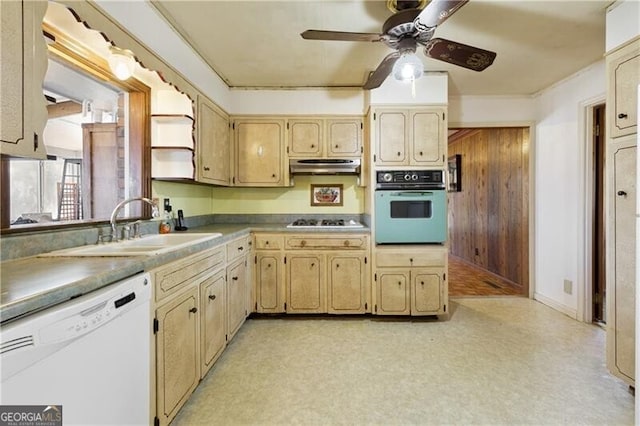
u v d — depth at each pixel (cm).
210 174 269
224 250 224
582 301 286
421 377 197
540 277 341
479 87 326
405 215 289
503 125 349
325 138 322
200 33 218
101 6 140
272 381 193
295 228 293
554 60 265
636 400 138
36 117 103
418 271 288
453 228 598
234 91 321
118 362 112
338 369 206
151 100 225
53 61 162
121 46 154
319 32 169
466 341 247
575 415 162
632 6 175
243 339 252
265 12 194
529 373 200
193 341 174
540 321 287
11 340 76
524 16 200
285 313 299
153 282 137
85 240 166
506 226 412
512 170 393
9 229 129
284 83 312
